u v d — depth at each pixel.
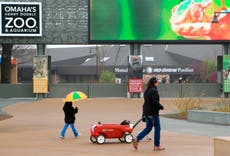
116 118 31.89
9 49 62.38
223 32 55.84
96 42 54.75
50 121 29.52
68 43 55.19
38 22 54.75
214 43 56.16
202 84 56.94
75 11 55.12
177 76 85.50
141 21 54.94
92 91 56.66
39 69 54.97
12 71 73.50
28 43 55.06
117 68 86.56
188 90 56.81
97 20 54.69
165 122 28.94
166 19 55.25
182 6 55.34
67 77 88.38
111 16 54.69
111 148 16.89
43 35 55.12
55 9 55.19
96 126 18.34
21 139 19.91
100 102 48.88
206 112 28.39
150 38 55.03
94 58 94.06
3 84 56.22
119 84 56.88
